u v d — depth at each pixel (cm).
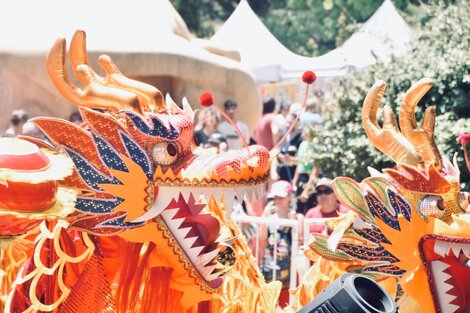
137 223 352
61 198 334
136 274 361
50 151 344
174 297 367
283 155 909
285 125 965
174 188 355
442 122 655
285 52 1315
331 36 2064
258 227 630
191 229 363
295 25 2103
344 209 639
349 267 424
